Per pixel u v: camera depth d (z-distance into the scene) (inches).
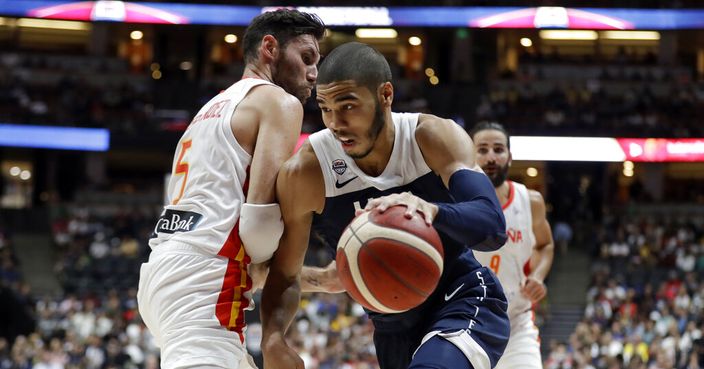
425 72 1258.6
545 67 1218.6
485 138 196.4
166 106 1163.3
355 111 120.6
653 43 1261.1
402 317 132.6
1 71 1161.4
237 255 127.3
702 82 1149.7
